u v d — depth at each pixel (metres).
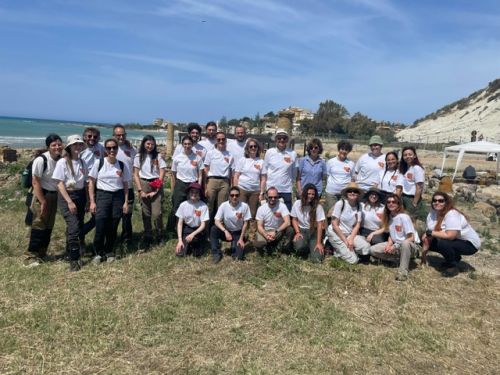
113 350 4.07
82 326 4.42
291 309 4.96
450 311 5.18
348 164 7.36
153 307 4.89
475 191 15.86
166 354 4.05
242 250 6.48
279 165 7.08
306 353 4.15
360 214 6.57
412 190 6.89
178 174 7.30
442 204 6.14
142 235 7.66
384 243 6.36
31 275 5.73
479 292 5.77
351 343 4.35
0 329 4.34
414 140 65.19
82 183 6.24
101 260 6.38
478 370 4.08
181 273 5.96
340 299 5.32
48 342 4.16
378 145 7.21
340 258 6.48
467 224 6.26
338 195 7.31
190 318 4.70
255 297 5.26
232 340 4.31
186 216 6.61
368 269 6.23
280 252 6.70
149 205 7.09
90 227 6.68
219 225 6.54
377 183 7.20
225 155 7.39
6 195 11.22
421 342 4.46
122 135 7.12
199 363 3.92
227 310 4.91
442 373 3.99
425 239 6.38
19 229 7.87
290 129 15.42
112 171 6.35
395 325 4.80
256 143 7.23
